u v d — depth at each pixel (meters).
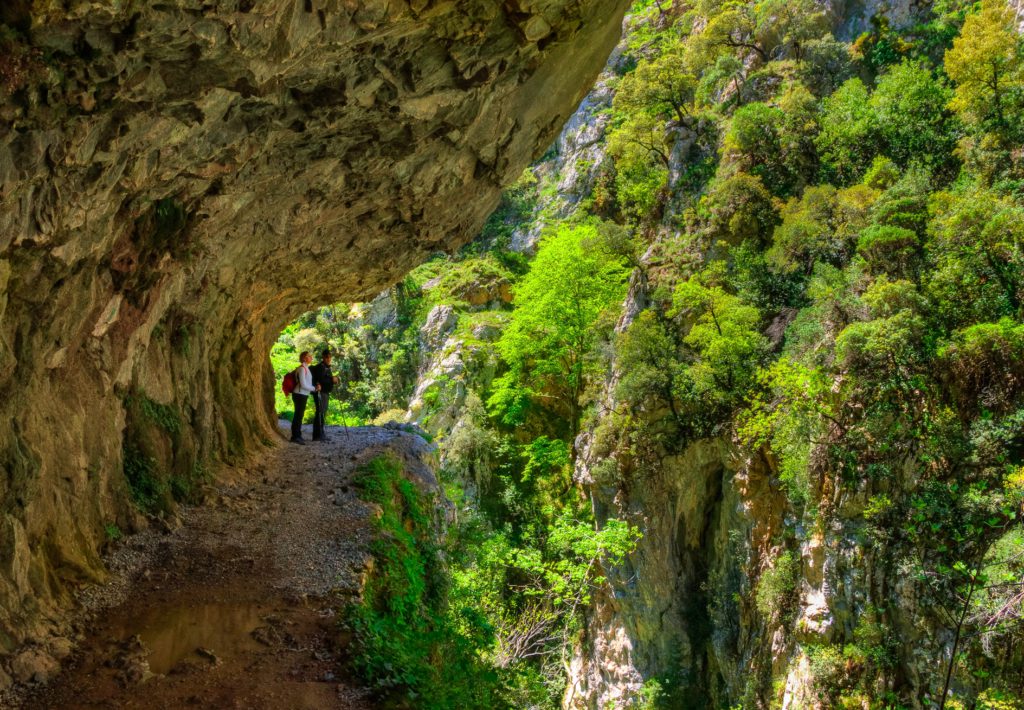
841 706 18.47
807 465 21.45
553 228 50.81
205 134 6.03
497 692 8.43
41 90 4.27
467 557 19.61
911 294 20.00
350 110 6.98
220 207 7.90
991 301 19.84
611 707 28.09
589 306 38.22
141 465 8.45
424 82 6.98
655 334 27.66
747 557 24.92
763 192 29.69
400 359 50.16
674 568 27.70
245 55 5.08
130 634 5.93
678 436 27.34
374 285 15.72
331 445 14.12
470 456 39.78
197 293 9.78
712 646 25.88
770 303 27.52
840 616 19.48
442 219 11.97
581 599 26.58
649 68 39.84
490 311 51.00
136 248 7.20
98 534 7.17
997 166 23.59
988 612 14.76
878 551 18.78
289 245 10.71
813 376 21.48
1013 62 24.98
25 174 4.61
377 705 5.40
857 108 30.11
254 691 5.29
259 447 12.96
